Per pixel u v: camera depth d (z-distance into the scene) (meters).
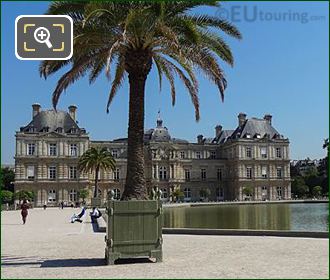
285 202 90.25
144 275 12.32
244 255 15.68
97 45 16.88
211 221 38.78
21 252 17.78
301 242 19.11
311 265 13.38
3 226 33.53
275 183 125.94
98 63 18.28
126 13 15.82
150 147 123.69
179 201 120.06
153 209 15.06
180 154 130.88
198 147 132.88
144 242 14.84
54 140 110.44
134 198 15.46
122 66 20.39
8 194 88.56
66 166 110.50
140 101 16.09
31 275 12.61
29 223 37.34
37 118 112.31
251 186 124.38
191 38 15.57
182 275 12.16
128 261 15.06
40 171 108.62
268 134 128.25
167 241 20.50
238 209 62.56
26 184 107.12
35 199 107.25
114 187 118.38
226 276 11.88
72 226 33.16
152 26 15.34
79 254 17.05
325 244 18.31
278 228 30.39
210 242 19.84
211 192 127.69
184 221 39.19
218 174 129.25
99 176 117.31
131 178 15.72
